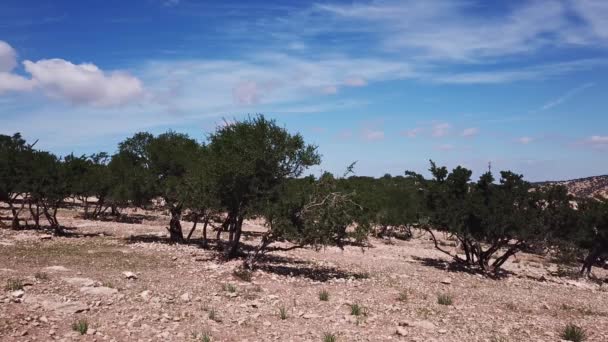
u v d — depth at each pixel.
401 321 14.28
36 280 16.50
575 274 31.88
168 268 21.81
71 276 18.05
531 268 34.56
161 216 52.81
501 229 27.73
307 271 23.73
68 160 35.16
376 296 18.70
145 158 34.28
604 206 31.25
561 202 30.28
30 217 42.38
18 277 16.89
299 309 15.53
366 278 22.89
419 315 15.71
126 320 12.54
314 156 24.17
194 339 11.49
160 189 32.06
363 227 23.44
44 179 32.16
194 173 25.89
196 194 25.06
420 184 31.30
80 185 35.41
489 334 13.65
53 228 35.31
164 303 14.89
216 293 17.06
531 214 28.45
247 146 23.47
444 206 29.48
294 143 23.91
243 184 23.61
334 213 22.14
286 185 23.34
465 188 29.72
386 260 30.83
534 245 29.41
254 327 13.02
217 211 25.30
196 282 18.94
